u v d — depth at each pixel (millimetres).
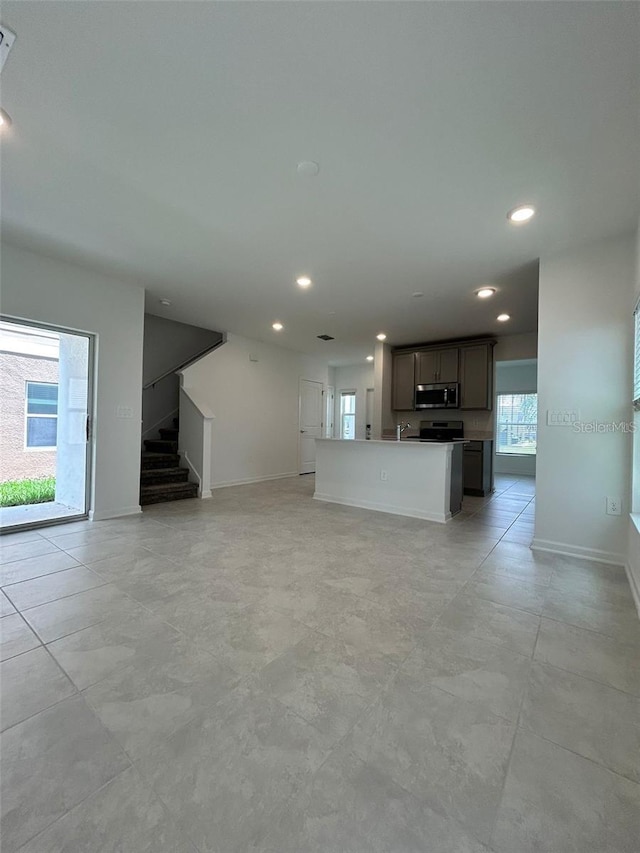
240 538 3359
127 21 1336
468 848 903
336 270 3549
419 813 985
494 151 1947
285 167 2109
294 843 906
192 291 4203
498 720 1303
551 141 1862
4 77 1559
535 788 1059
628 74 1479
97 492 3895
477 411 6297
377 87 1577
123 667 1559
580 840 925
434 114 1712
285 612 2033
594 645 1753
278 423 7266
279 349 7254
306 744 1192
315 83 1563
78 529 3580
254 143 1926
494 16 1294
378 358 6688
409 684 1479
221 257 3318
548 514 3084
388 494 4543
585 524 2934
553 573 2613
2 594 2209
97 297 3760
